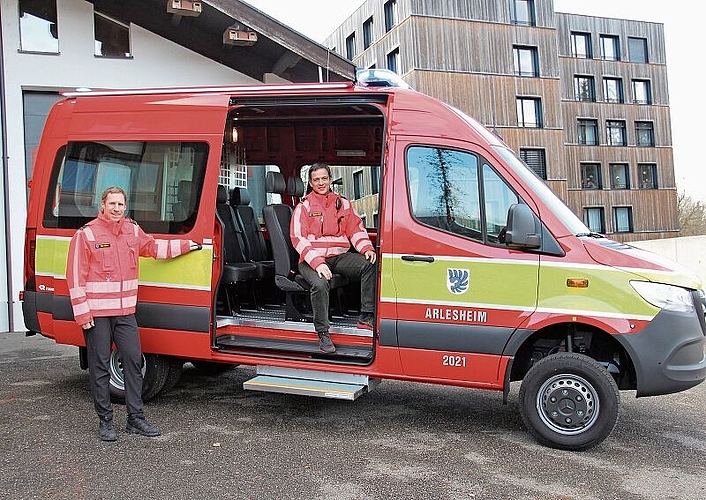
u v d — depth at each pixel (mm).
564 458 4969
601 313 5004
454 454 5016
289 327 6117
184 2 9781
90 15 10891
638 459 4988
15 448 5047
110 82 11008
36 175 6629
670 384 4992
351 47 34156
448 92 28953
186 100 6164
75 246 5223
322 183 6160
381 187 5527
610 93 40125
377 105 5688
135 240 5516
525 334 5137
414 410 6195
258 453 4980
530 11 30984
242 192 7488
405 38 28812
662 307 4977
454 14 29125
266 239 8109
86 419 5785
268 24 10477
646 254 5379
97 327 5281
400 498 4199
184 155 6098
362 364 5559
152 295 6086
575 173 38906
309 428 5617
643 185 40875
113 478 4480
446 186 5402
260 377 5863
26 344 9422
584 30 39344
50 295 6414
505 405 6418
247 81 11695
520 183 5285
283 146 8164
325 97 5785
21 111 10672
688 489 4422
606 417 5000
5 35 10531
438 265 5324
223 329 6344
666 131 41438
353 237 6172
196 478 4488
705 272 11945
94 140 6422
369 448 5125
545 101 31156
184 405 6305
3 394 6605
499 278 5203
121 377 6293
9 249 10547
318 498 4188
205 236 5941
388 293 5438
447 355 5316
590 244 5145
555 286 5105
